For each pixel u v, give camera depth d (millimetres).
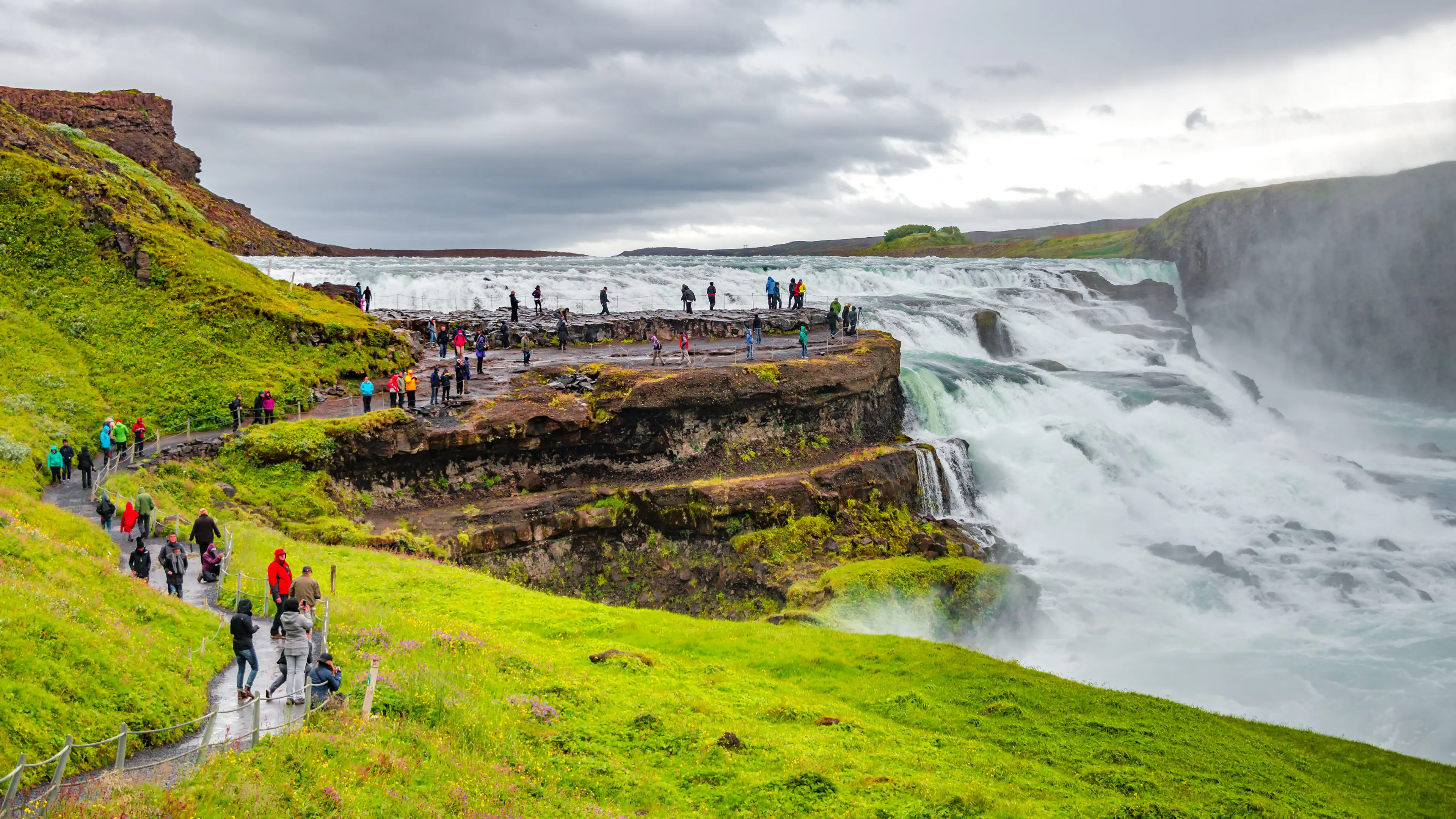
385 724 23406
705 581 55906
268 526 46469
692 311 93062
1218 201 145125
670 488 57469
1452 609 55969
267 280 72875
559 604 41969
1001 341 98500
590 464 60312
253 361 61250
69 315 60750
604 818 21562
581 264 134875
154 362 59000
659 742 26422
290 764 19828
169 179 146125
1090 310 111250
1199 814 25188
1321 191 135250
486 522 53000
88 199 68000
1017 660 49156
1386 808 28609
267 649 27609
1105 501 70125
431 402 59312
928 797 24219
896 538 61094
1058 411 81250
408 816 19281
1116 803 25547
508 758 24000
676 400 61875
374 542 48062
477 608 38625
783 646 38375
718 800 23625
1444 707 43719
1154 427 80438
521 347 77250
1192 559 62469
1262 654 50031
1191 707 35375
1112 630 53281
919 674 35906
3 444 44469
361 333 67250
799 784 24312
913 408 77562
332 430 52531
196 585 33719
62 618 22344
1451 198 122500
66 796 16438
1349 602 57156
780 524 58812
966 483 70750
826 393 68625
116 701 20500
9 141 80625
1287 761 31141
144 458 49125
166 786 17578
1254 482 75312
